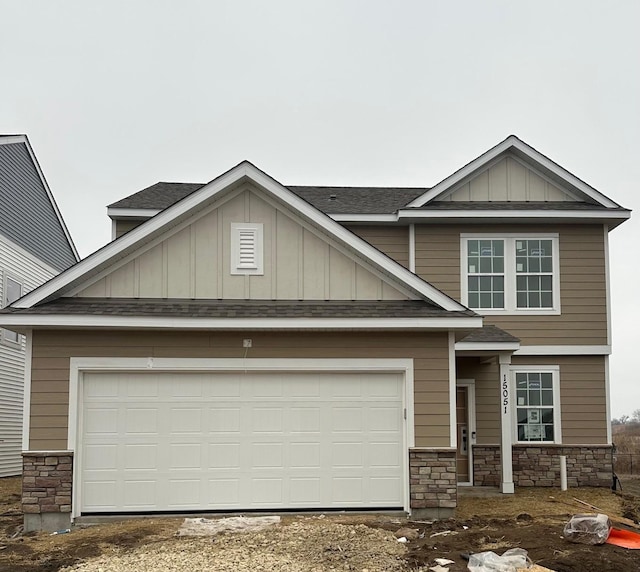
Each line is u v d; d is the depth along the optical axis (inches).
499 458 625.9
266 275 477.4
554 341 638.5
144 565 334.0
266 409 461.1
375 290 480.1
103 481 445.4
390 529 410.9
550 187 665.6
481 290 644.1
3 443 778.8
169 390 456.4
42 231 904.3
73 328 440.8
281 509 454.9
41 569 335.3
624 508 526.6
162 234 474.6
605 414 636.7
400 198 747.4
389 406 465.1
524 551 347.3
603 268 648.4
